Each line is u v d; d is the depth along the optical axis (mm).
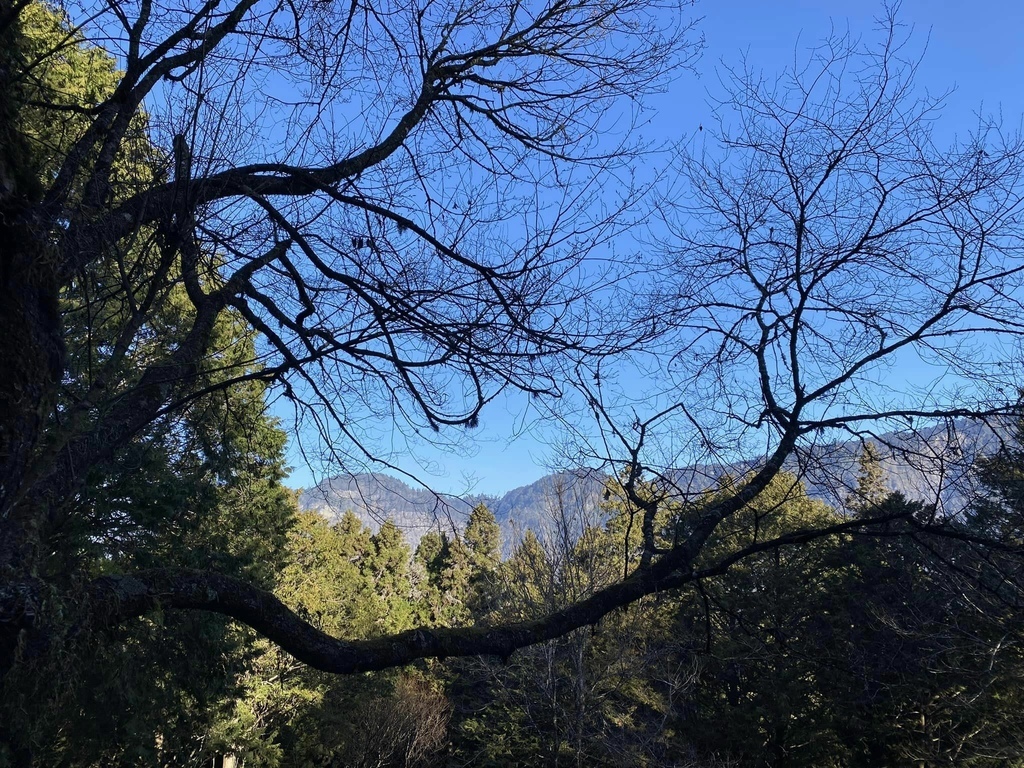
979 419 4203
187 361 3727
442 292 3826
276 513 17141
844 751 17500
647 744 16359
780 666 16875
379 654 3396
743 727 17547
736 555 4363
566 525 15227
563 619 4012
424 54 4391
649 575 4309
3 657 2387
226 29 3627
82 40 3574
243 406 5516
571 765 17609
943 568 5301
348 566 31797
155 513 10617
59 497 2992
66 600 2623
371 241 3920
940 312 4422
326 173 4145
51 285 2840
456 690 27594
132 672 10242
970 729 14609
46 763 9719
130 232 3367
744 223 4836
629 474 4453
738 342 4707
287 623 3199
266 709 22688
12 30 3234
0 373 2590
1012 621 6074
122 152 3615
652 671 16734
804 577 15312
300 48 3961
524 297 3709
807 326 4781
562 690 17156
